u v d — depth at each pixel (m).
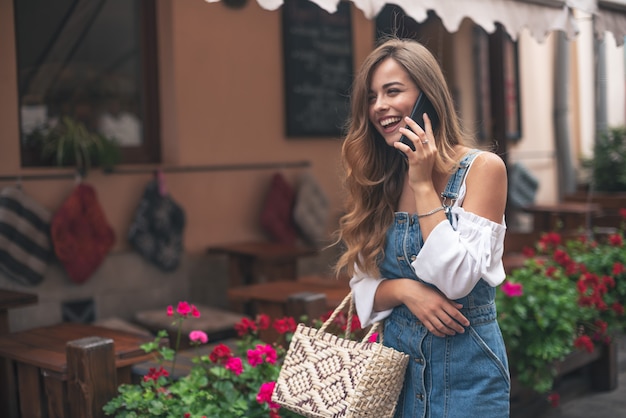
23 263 4.92
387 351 2.17
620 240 5.05
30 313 5.03
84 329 3.77
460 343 2.18
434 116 2.20
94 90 5.62
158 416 2.89
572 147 9.80
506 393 2.20
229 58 6.22
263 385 2.88
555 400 4.34
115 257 5.47
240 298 4.29
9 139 4.97
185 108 5.95
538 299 4.06
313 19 6.76
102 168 5.42
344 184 2.42
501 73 7.20
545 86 9.49
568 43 9.55
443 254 2.02
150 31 5.90
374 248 2.30
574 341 4.20
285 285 4.59
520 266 4.74
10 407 3.72
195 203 6.00
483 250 2.04
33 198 5.08
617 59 10.22
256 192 6.41
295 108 6.64
